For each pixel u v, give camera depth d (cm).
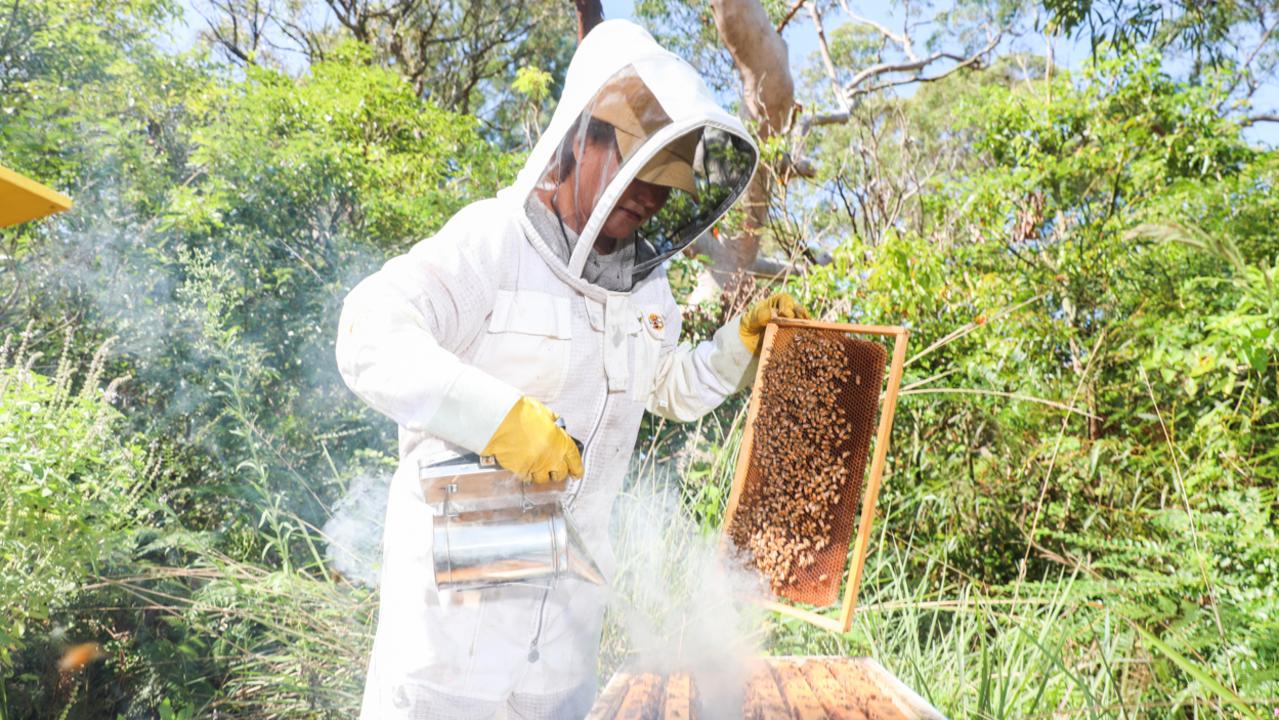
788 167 594
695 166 190
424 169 806
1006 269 582
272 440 456
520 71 1096
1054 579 381
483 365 189
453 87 1872
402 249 626
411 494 194
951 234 625
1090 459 394
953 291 498
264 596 332
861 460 222
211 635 354
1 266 482
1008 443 432
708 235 751
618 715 132
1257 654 259
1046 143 757
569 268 185
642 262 197
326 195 598
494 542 159
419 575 190
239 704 318
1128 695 275
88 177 557
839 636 297
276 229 563
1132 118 697
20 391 338
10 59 617
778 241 588
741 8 910
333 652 316
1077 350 494
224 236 533
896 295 482
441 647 189
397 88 884
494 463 159
